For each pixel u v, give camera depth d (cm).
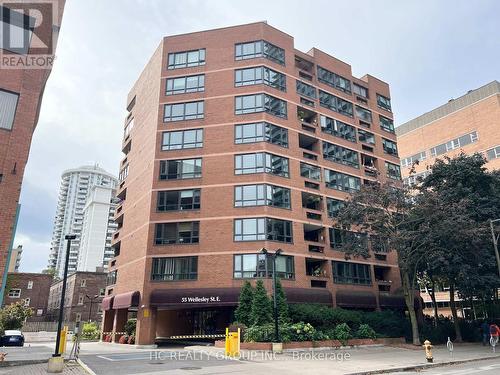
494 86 5400
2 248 1433
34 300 6266
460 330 3095
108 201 13575
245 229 2966
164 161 3259
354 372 1398
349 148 3838
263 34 3534
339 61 4138
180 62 3575
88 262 12600
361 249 2673
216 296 2756
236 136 3244
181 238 3023
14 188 1501
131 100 4316
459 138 5759
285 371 1417
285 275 2928
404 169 6606
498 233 2709
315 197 3412
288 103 3475
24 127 1576
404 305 3509
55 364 1426
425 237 2520
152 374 1335
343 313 2695
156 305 2856
